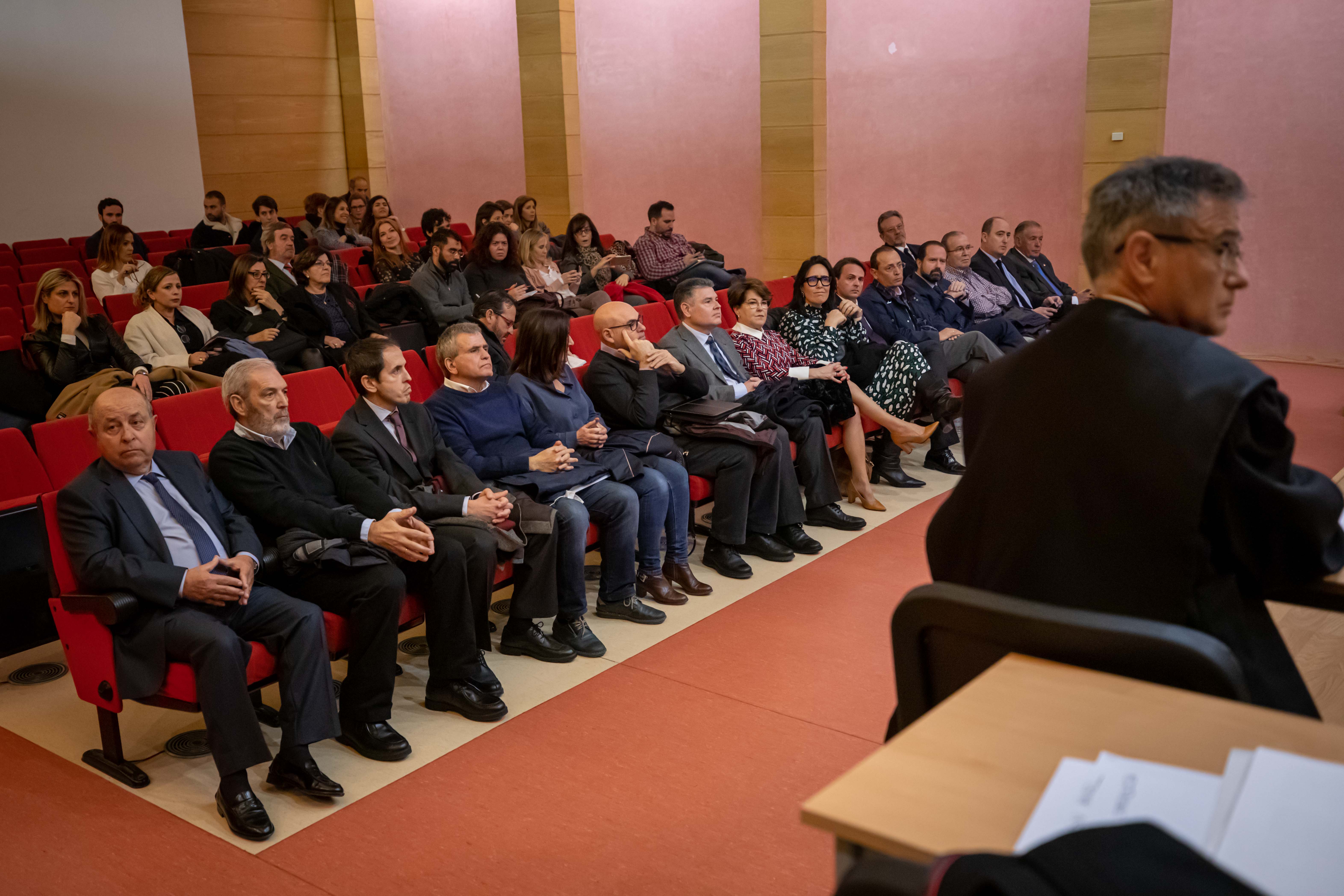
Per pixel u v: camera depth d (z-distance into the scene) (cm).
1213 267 129
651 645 346
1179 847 76
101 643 262
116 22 909
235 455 296
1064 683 112
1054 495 127
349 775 272
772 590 388
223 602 259
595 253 766
